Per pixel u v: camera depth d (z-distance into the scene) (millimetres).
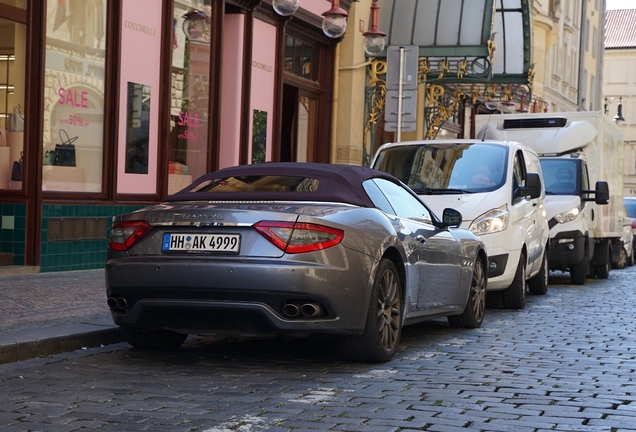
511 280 11461
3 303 9031
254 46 17531
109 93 13516
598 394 6133
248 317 6602
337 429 5031
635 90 84438
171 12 14742
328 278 6547
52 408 5461
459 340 8727
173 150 15195
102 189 13461
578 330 9602
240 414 5363
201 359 7336
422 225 8219
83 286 10852
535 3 36562
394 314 7430
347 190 7230
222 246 6609
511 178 11922
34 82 12102
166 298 6699
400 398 5891
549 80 41812
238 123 16938
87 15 13109
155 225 6805
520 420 5305
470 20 21094
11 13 11836
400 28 21422
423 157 12305
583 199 16578
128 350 7684
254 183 7355
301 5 18844
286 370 6895
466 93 26031
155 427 5027
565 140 17469
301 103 20188
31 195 12086
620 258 23078
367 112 21875
